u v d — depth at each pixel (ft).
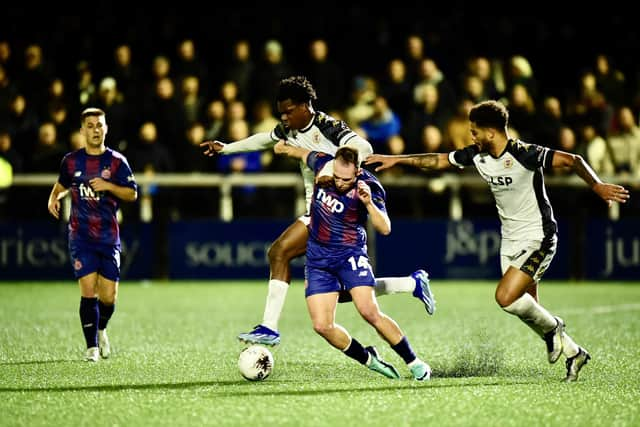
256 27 189.06
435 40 185.88
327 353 88.74
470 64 167.53
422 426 58.03
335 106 167.43
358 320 116.47
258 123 159.74
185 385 71.05
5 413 61.57
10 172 161.17
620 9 199.93
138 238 169.07
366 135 158.10
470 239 170.30
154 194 167.53
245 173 164.76
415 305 133.80
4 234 165.89
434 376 76.07
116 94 164.66
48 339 98.27
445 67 185.26
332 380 73.61
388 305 134.10
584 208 173.06
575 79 193.98
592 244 172.86
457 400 65.05
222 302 137.80
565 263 173.06
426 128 153.17
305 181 81.61
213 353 89.04
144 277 169.58
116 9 189.78
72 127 163.32
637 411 62.39
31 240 166.09
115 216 85.87
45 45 179.52
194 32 187.21
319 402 64.44
